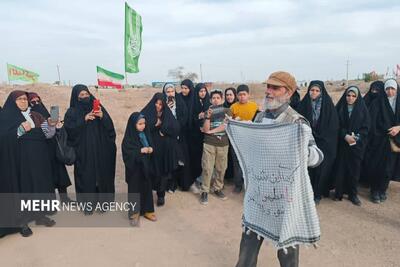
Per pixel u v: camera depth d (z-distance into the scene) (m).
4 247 4.06
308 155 2.69
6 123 4.22
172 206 5.36
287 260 2.91
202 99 5.97
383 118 5.25
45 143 4.53
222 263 3.69
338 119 5.17
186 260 3.75
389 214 4.97
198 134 5.93
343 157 5.34
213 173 5.77
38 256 3.84
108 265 3.65
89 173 4.86
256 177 2.90
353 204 5.36
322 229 4.47
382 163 5.29
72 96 4.90
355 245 4.05
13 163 4.24
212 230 4.50
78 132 4.78
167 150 5.15
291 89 2.76
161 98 5.11
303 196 2.70
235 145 3.04
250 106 5.37
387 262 3.68
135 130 4.61
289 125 2.61
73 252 3.93
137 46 8.62
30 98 4.77
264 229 2.89
